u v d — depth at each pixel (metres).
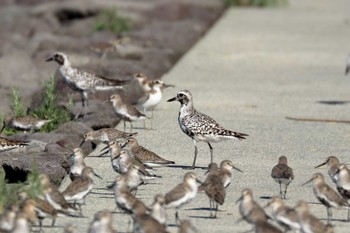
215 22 37.81
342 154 17.03
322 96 23.05
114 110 18.38
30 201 11.71
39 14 36.50
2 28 33.31
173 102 21.86
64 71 19.95
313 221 11.43
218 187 12.79
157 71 25.23
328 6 45.38
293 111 21.03
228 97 22.56
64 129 17.48
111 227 11.27
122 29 32.91
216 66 27.36
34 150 15.89
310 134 18.69
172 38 30.50
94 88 19.97
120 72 23.62
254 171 15.60
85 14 36.41
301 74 26.33
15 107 18.45
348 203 12.95
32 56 27.50
